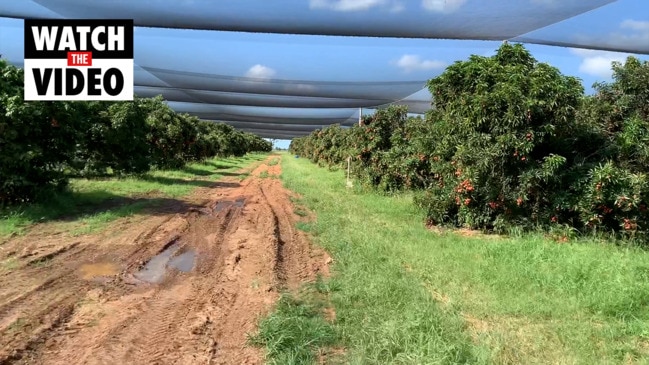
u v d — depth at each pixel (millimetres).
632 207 7637
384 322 4238
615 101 8984
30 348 3723
